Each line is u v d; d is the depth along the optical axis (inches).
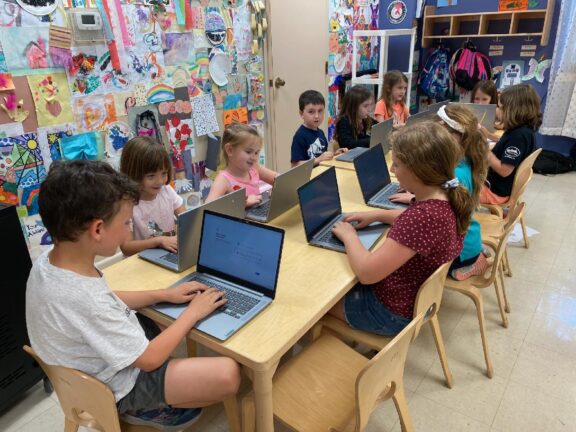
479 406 66.8
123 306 41.9
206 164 136.9
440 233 51.6
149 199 74.8
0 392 66.0
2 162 88.7
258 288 49.5
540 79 181.6
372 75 191.9
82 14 95.3
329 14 172.2
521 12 171.3
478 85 143.3
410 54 195.3
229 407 53.2
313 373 52.8
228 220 51.5
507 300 92.9
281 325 44.7
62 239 36.9
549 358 76.6
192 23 120.6
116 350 38.3
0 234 63.4
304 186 62.1
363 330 59.4
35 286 38.0
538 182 164.9
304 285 51.9
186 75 123.0
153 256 60.2
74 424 48.0
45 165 95.9
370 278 52.8
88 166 37.5
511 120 102.6
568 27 162.6
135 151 69.6
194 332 44.0
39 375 70.9
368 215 66.9
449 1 190.5
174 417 45.0
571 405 66.6
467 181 67.8
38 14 88.7
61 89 95.6
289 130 167.2
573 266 106.0
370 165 81.6
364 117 124.4
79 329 37.0
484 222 95.4
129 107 110.3
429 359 77.0
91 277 38.6
